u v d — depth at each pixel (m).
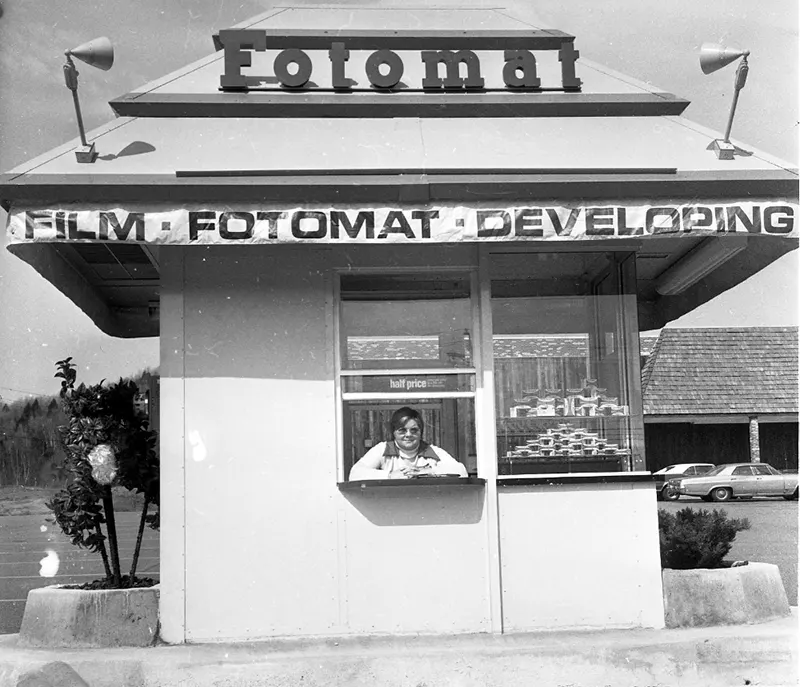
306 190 6.67
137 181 6.61
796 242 8.10
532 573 7.34
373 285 7.57
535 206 6.79
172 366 7.33
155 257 7.86
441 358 7.56
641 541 7.44
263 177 6.77
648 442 41.50
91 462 7.61
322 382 7.41
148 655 6.73
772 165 7.10
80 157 6.88
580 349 7.68
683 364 41.28
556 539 7.38
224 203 6.67
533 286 7.66
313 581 7.24
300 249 7.49
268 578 7.22
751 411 39.91
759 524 24.25
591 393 7.65
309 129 7.52
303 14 8.55
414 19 8.61
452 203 6.75
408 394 7.50
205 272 7.43
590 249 7.76
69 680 6.53
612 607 7.37
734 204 6.88
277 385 7.38
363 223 6.69
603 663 6.77
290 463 7.32
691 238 8.36
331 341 7.45
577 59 8.47
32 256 7.43
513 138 7.49
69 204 6.59
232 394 7.35
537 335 7.63
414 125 7.64
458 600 7.29
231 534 7.23
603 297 7.75
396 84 7.95
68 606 7.11
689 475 35.53
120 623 7.09
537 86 8.00
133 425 7.86
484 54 8.46
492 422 7.47
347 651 6.80
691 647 6.84
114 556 7.68
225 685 6.59
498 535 7.34
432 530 7.33
